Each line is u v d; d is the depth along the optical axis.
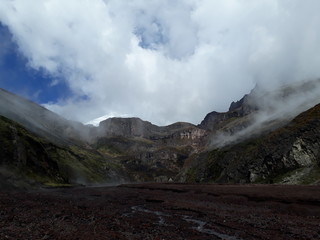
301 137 136.62
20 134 141.38
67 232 30.48
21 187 99.75
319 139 128.50
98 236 29.66
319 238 33.50
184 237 32.34
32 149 142.00
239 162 176.25
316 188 80.25
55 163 162.75
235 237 33.78
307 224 42.34
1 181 91.94
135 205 66.56
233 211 56.34
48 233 29.31
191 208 60.34
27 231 29.59
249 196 77.12
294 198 66.19
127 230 34.56
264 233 35.97
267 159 150.62
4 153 112.00
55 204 58.31
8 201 57.62
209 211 56.06
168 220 44.72
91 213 47.59
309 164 124.44
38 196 76.69
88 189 134.25
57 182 144.75
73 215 43.66
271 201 67.56
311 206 57.03
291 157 134.75
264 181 143.00
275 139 155.00
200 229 38.09
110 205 64.31
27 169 123.31
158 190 123.75
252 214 52.34
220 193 90.31
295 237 33.97
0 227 30.94
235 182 168.50
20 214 41.28
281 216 50.09
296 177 118.06
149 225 39.22
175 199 82.44
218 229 38.19
